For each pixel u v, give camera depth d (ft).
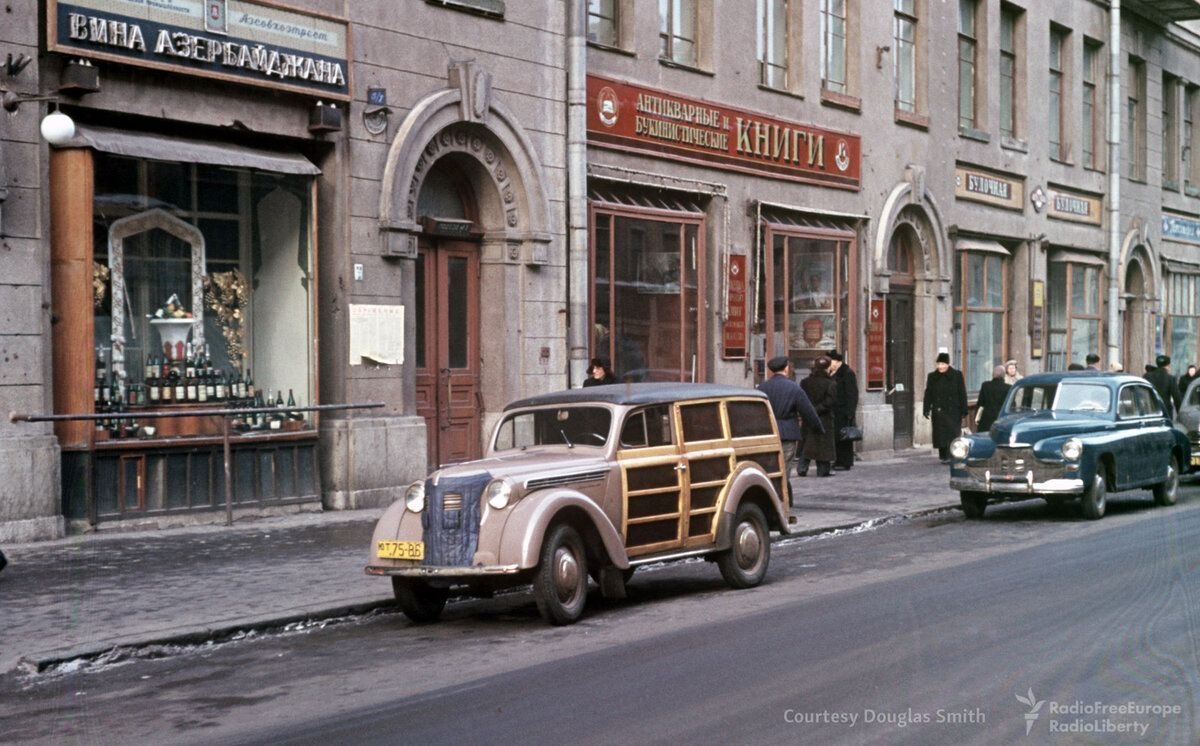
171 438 48.83
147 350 48.80
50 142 45.37
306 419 53.88
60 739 23.57
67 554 42.34
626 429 36.83
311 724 24.11
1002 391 81.05
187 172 49.90
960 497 60.13
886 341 93.50
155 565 40.93
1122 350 131.03
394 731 23.34
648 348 71.92
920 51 96.99
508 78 62.44
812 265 85.25
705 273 76.43
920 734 22.36
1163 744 21.86
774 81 82.43
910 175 94.17
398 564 34.24
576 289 65.72
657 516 36.96
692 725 23.08
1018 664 27.53
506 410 38.63
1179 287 143.02
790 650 29.32
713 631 32.09
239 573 39.88
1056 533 52.34
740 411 40.42
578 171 65.57
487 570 32.94
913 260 97.50
